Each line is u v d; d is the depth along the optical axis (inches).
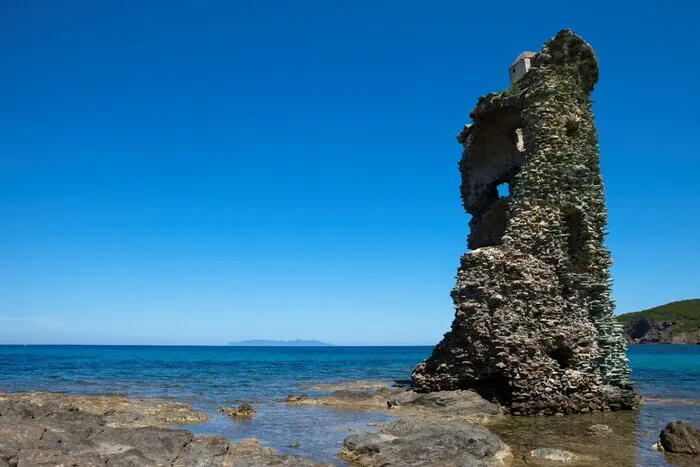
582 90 969.5
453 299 862.5
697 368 2089.1
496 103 1056.8
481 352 805.9
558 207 882.1
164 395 1050.1
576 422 708.0
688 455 514.0
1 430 448.8
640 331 6628.9
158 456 451.2
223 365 2623.0
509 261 829.8
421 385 891.4
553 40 943.0
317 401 924.6
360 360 3548.2
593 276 882.8
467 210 1184.8
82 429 515.5
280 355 5059.1
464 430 516.1
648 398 996.6
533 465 479.5
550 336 808.3
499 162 1162.0
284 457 475.2
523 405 766.5
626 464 480.7
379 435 531.8
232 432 636.1
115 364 2657.5
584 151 936.9
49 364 2559.1
